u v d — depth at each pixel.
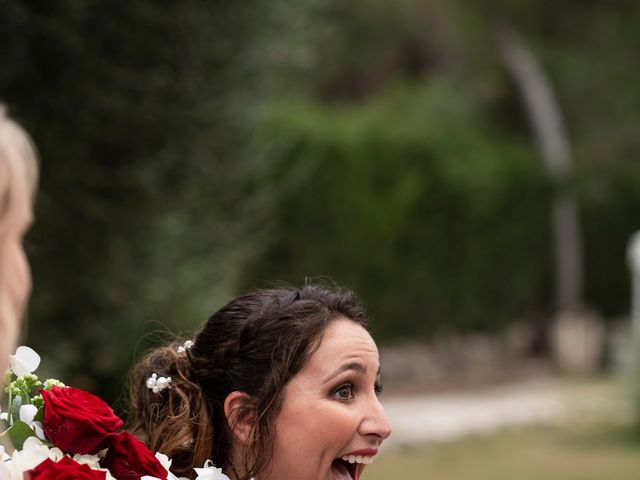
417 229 15.13
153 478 1.71
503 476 9.91
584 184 17.98
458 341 16.88
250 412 1.92
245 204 7.38
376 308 14.78
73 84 5.94
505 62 18.75
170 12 6.10
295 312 1.93
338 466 1.93
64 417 1.69
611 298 19.05
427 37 20.56
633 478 9.81
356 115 16.11
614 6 17.64
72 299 6.43
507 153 17.20
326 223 13.80
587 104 18.66
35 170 1.29
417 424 12.52
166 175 6.55
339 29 18.22
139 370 2.16
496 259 16.64
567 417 13.09
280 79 7.39
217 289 7.24
